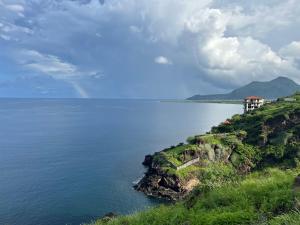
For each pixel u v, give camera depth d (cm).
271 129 16825
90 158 16712
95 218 9219
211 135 16412
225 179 2561
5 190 11169
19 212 9419
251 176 2578
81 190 11550
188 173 12850
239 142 16062
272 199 1711
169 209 2145
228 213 1683
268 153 15138
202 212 1862
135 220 2147
